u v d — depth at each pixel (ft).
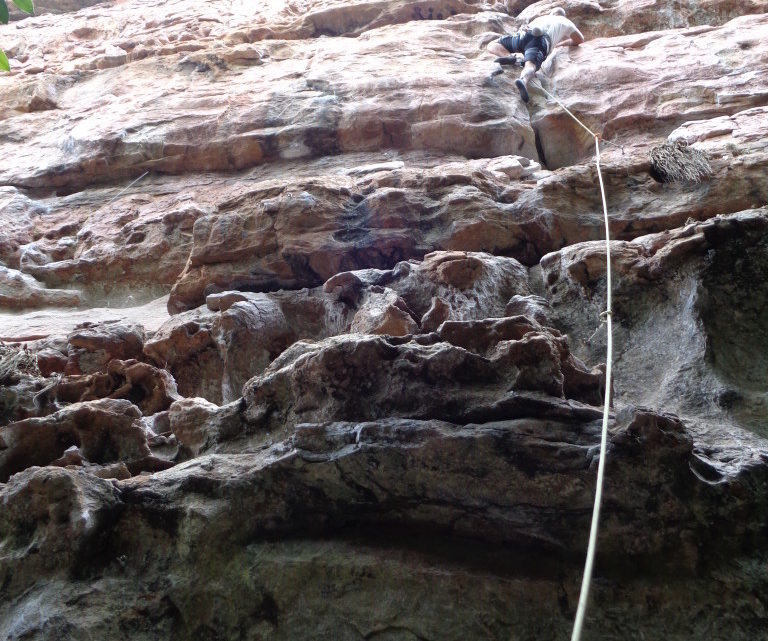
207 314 18.35
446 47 37.19
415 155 29.76
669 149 19.77
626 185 20.01
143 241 26.40
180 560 8.93
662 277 14.37
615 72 31.50
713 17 36.17
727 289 13.39
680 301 13.82
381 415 9.70
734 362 12.41
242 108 32.91
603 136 29.89
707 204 18.86
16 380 14.42
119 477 10.96
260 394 10.96
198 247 20.85
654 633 7.89
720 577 8.22
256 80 36.09
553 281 16.67
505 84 32.32
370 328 15.55
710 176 19.26
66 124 36.94
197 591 8.69
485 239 19.44
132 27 48.93
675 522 8.43
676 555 8.38
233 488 9.29
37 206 30.60
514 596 8.22
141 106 35.42
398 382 9.73
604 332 14.53
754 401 11.44
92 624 8.21
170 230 26.32
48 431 11.87
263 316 17.81
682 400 11.82
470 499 8.74
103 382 15.47
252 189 21.91
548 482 8.58
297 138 31.01
